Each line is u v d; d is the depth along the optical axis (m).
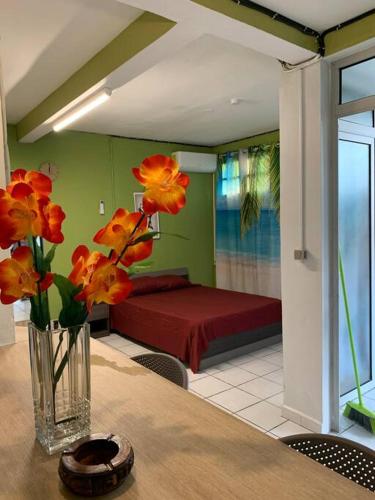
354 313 2.94
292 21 2.16
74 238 4.80
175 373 1.53
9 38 2.42
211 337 3.68
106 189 5.04
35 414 0.91
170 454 0.84
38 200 0.76
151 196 0.82
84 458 0.78
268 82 3.24
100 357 1.44
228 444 0.88
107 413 1.02
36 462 0.83
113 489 0.72
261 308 4.16
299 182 2.52
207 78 3.13
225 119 4.37
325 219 2.46
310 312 2.53
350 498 0.71
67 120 3.46
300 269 2.57
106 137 5.02
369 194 2.96
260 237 5.25
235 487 0.74
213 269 6.14
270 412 2.81
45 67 2.85
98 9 2.12
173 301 4.52
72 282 0.85
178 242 5.75
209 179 6.04
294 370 2.65
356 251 2.92
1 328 1.58
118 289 0.85
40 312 0.84
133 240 0.87
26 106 3.72
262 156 5.13
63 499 0.71
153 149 5.43
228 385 3.30
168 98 3.60
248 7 1.95
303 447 1.08
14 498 0.72
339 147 2.69
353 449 1.04
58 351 0.86
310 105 2.43
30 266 0.80
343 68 2.40
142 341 4.27
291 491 0.72
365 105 2.28
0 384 1.20
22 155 4.39
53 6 2.08
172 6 1.74
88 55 2.68
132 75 2.54
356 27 2.18
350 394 2.88
